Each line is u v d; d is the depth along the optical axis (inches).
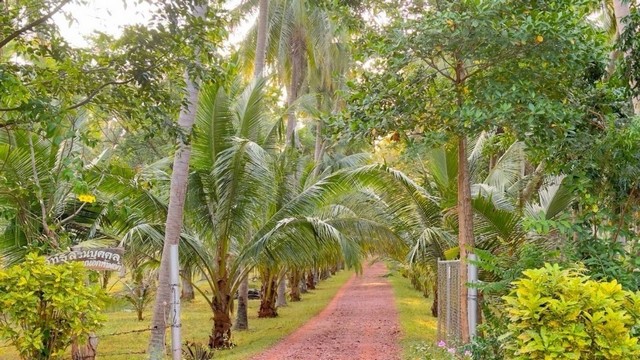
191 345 426.9
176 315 286.0
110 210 362.9
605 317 128.9
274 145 548.4
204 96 454.9
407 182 443.8
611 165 216.5
